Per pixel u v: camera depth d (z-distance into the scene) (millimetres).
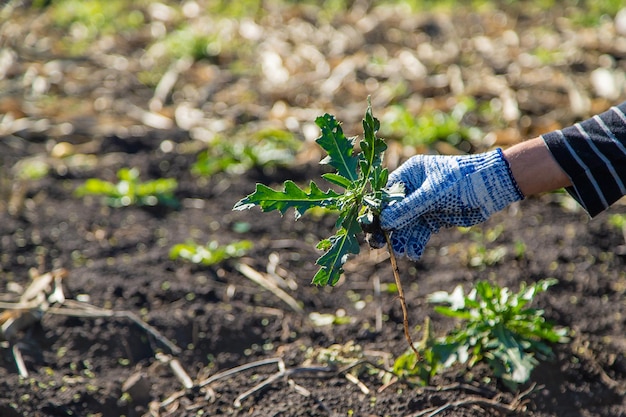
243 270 8570
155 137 11305
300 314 7957
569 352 7312
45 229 9211
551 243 9047
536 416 6730
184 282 8297
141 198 9836
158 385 7051
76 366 7258
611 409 6918
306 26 15031
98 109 12164
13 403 6637
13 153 10945
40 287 7980
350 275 8648
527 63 13336
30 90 12688
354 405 6664
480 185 5512
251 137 11273
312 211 9711
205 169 10461
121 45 14344
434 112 11938
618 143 5465
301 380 6984
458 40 14391
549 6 15977
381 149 5531
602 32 14383
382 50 14078
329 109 12141
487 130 11469
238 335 7602
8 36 14297
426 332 7082
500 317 7047
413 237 5727
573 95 12117
